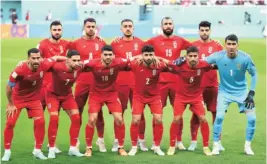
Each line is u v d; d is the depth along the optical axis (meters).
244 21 34.75
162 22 9.11
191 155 8.45
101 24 32.69
